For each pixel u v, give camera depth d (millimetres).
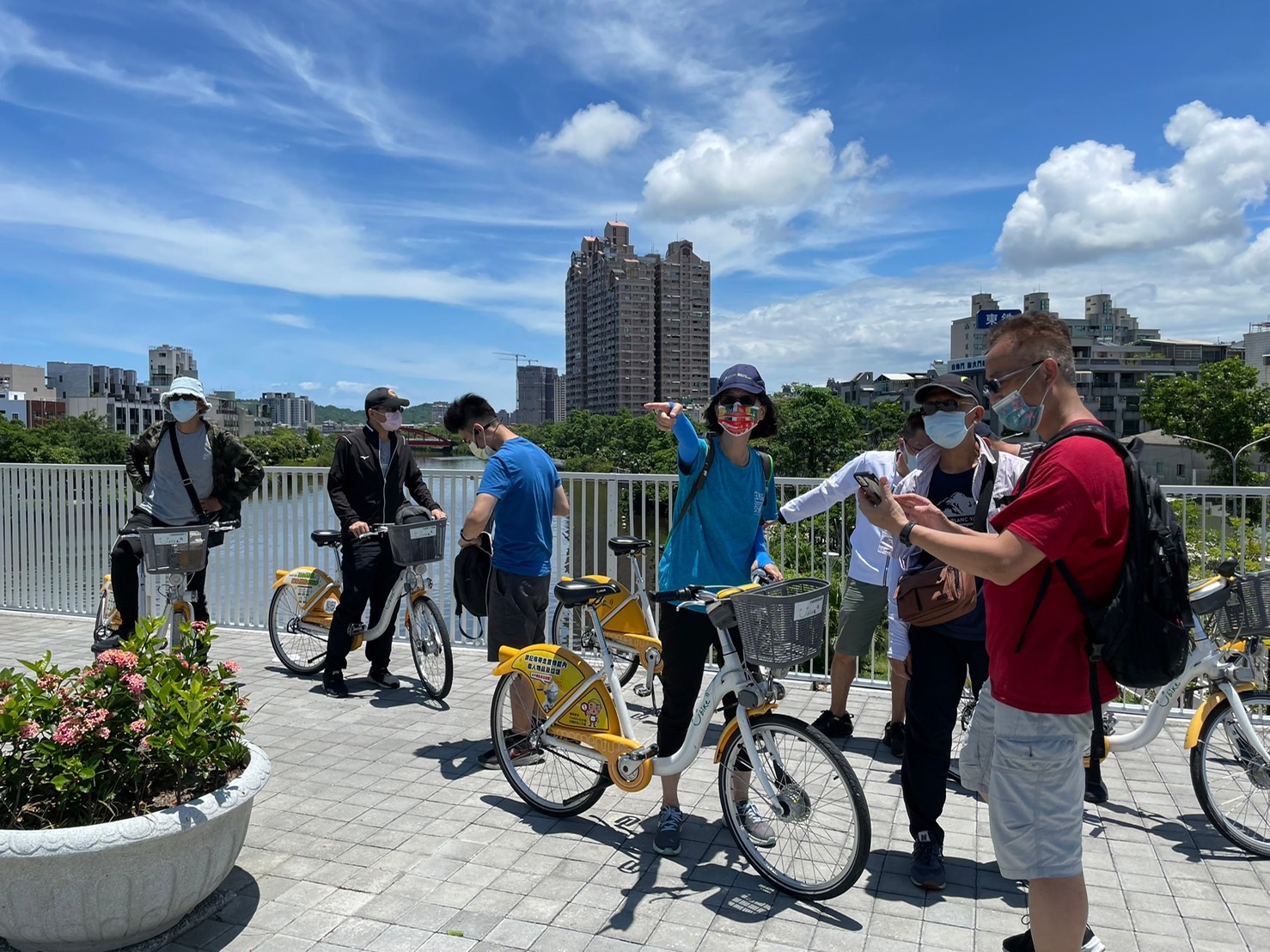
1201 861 3740
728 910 3316
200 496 6277
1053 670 2387
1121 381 103438
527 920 3223
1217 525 5484
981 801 4379
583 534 6887
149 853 2822
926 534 2420
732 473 3842
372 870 3605
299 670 6738
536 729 4246
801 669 6746
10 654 7133
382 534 6207
